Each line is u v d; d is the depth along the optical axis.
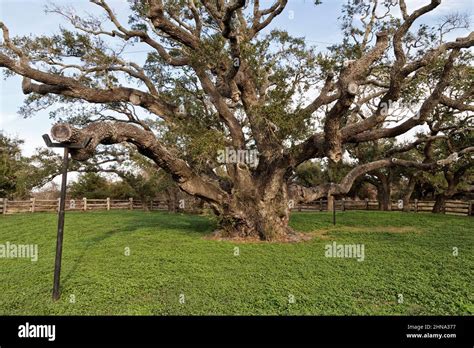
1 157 28.02
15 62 11.22
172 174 10.70
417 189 29.66
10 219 18.47
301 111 10.80
